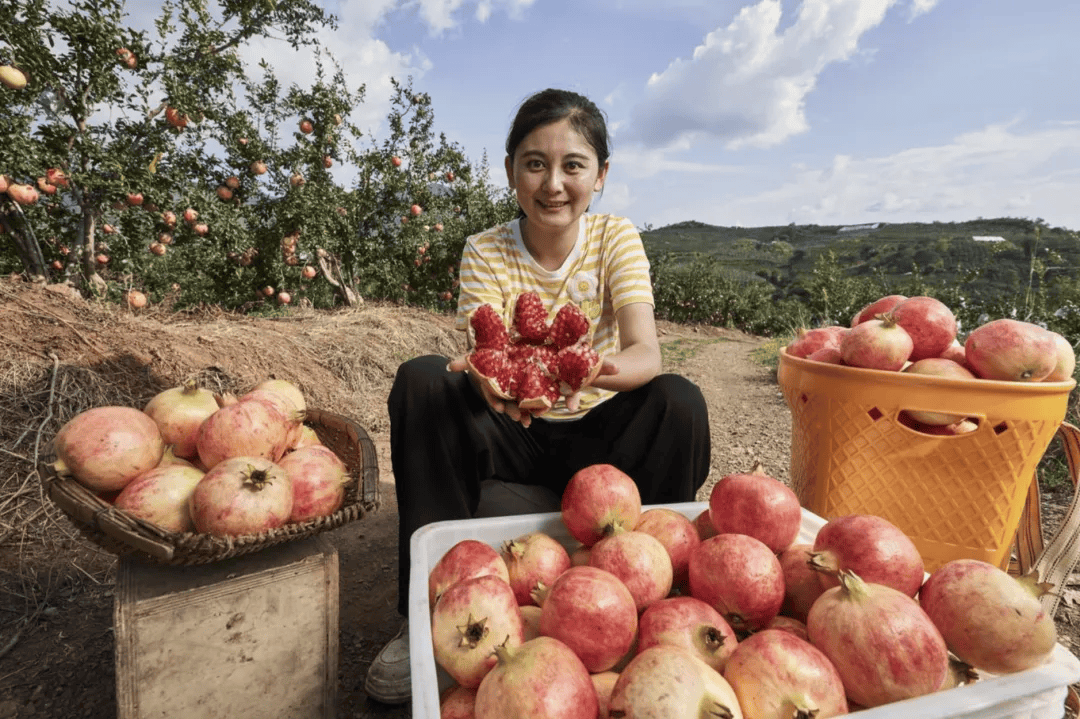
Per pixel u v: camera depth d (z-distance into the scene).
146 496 1.41
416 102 12.46
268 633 1.58
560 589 1.22
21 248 6.65
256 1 8.16
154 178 7.23
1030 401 1.65
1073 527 1.57
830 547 1.35
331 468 1.59
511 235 2.30
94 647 2.04
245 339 5.55
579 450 2.15
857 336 1.90
